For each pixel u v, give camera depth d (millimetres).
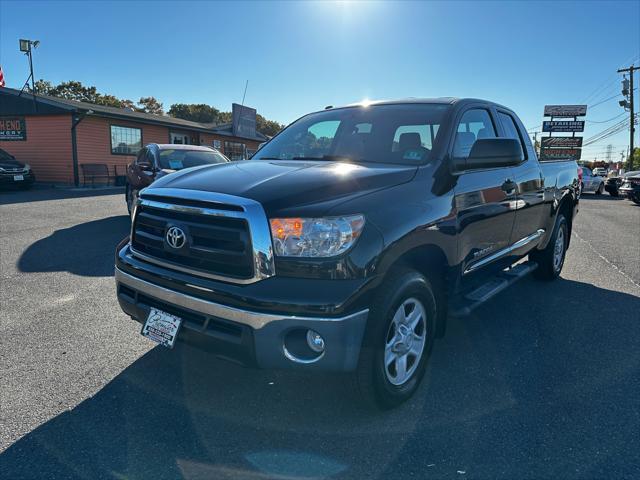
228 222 2502
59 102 19406
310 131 3977
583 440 2549
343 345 2354
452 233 3092
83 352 3572
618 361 3537
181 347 3689
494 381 3209
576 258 7328
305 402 2924
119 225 9453
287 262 2379
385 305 2551
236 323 2395
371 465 2344
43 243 7594
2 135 20688
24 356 3488
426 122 3496
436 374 3307
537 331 4133
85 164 19531
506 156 3365
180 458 2381
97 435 2557
